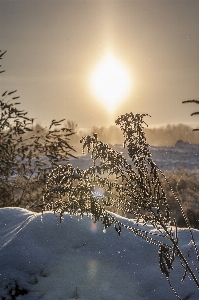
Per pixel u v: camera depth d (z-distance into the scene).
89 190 3.39
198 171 24.61
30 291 3.92
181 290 3.82
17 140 8.41
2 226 4.98
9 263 4.15
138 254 4.27
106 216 3.43
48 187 3.55
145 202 3.35
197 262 4.11
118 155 3.41
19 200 8.31
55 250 4.30
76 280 3.96
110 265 4.12
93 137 3.42
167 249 3.29
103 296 3.77
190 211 10.20
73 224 4.52
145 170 3.34
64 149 8.51
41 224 4.53
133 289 3.86
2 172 8.31
